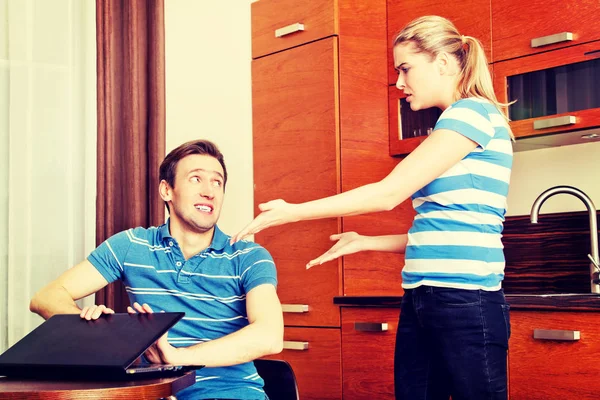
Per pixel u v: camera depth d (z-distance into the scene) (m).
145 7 3.40
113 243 1.98
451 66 1.80
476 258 1.65
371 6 2.96
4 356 1.43
